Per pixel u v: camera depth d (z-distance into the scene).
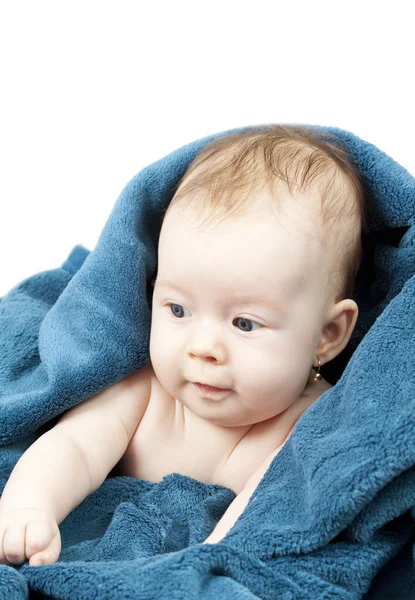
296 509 1.11
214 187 1.27
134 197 1.40
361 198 1.37
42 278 1.67
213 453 1.37
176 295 1.27
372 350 1.18
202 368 1.25
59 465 1.24
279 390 1.27
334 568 1.07
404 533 1.14
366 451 1.06
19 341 1.46
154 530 1.23
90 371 1.34
